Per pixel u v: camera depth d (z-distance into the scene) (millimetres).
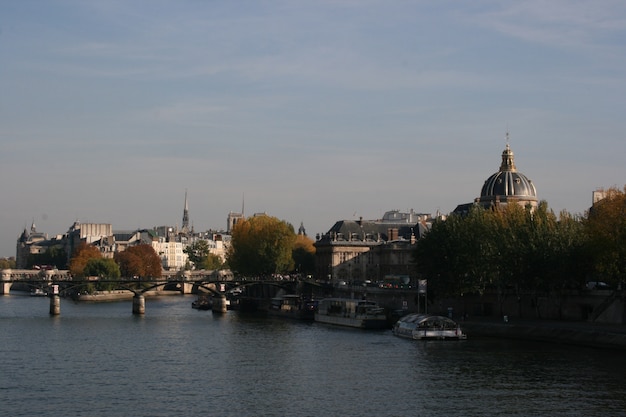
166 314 199625
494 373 98000
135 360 113188
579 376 94875
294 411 81000
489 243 149125
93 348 125938
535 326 129625
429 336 132500
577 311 143000
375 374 99375
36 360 113375
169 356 116750
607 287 149000
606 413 78250
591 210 166625
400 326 140625
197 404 84438
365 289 182500
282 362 109938
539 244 142875
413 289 168625
